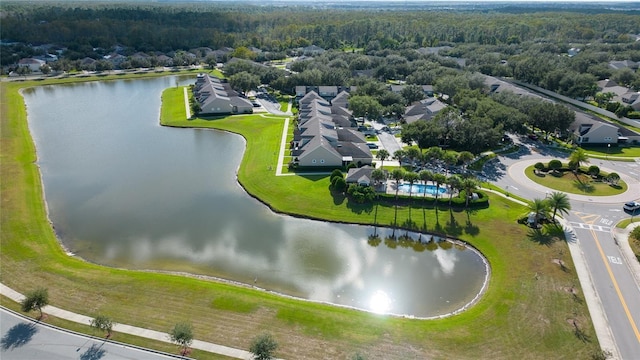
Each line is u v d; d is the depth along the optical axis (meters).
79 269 51.09
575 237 57.72
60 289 47.19
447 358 38.66
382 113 110.25
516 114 96.56
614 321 42.84
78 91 151.62
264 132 103.44
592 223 61.34
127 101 137.25
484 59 175.62
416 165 82.44
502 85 136.75
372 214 65.00
